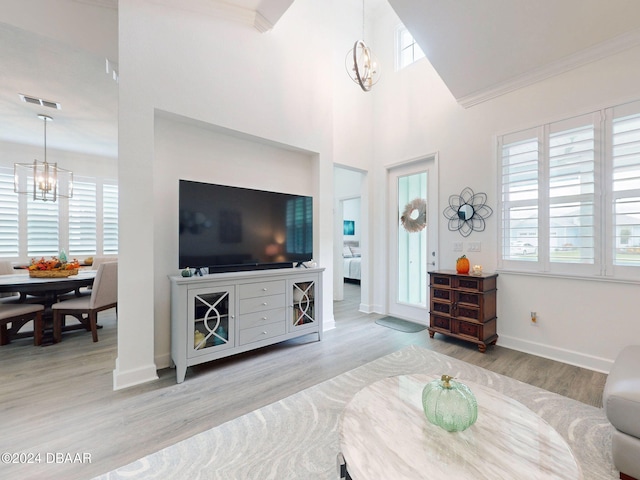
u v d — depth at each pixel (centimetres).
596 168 247
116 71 260
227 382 232
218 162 293
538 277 281
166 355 260
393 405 133
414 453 102
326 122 369
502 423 119
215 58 273
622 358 173
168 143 263
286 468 145
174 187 266
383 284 441
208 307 249
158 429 174
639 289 228
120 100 222
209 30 270
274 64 317
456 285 311
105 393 213
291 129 332
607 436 166
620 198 236
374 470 94
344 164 420
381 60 448
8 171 491
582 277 253
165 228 261
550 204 273
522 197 293
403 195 424
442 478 91
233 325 262
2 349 296
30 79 310
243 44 292
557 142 270
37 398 206
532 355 282
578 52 250
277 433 171
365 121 448
